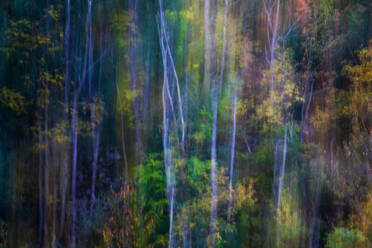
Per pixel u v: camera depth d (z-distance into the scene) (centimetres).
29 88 674
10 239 534
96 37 856
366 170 709
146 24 891
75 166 692
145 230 516
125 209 531
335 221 592
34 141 679
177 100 817
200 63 884
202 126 729
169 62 866
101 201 611
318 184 672
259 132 882
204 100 835
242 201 602
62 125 711
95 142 790
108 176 707
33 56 676
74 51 799
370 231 551
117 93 853
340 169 723
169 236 520
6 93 636
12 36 647
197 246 518
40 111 689
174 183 578
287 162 747
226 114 848
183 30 879
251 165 741
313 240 555
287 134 885
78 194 650
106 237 491
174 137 675
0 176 633
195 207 555
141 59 873
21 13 668
